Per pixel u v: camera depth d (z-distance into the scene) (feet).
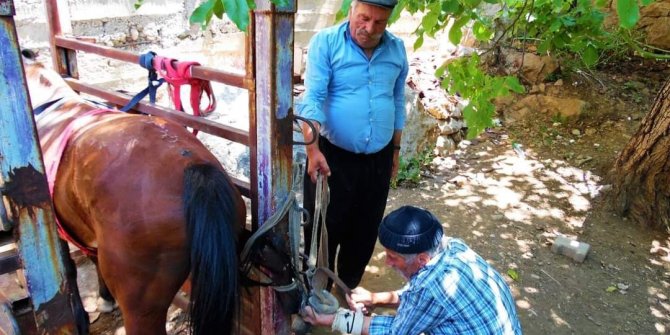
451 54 19.61
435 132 15.96
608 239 11.96
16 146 4.35
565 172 15.21
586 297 9.91
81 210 5.76
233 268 5.05
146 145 5.46
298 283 6.18
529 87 18.61
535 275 10.52
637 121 16.92
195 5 14.08
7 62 4.11
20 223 4.57
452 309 5.20
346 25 7.32
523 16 9.30
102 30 12.23
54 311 5.08
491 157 16.24
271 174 5.72
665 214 12.20
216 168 5.36
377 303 7.25
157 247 5.12
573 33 8.40
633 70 18.71
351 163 7.72
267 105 5.45
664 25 18.31
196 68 6.29
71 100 6.86
